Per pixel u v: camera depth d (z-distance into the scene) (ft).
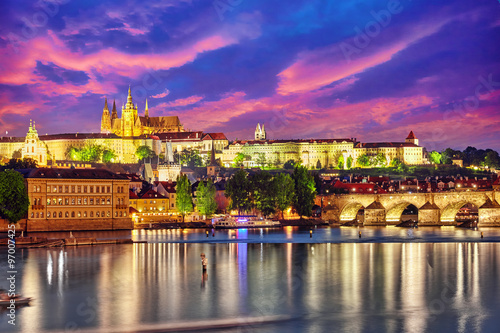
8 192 644.69
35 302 314.55
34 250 539.29
